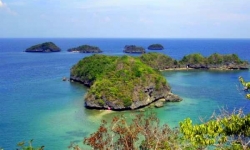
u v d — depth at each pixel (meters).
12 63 186.25
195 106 76.12
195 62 167.50
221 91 95.62
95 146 24.30
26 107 75.81
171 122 62.25
